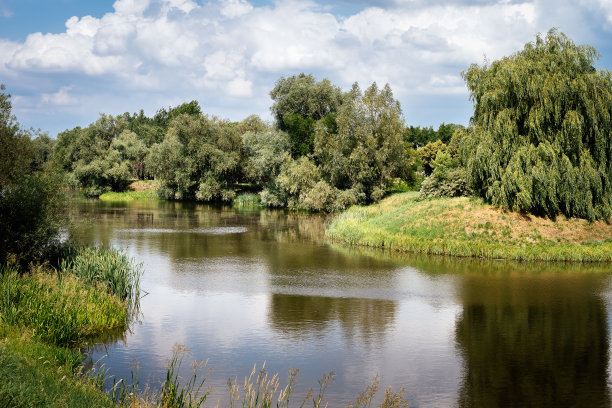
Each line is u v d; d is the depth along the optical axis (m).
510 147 35.56
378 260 31.72
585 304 21.41
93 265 20.69
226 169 76.81
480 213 37.03
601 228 34.81
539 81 34.28
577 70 35.09
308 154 66.94
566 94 34.06
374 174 60.31
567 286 24.81
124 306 19.00
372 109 61.09
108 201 79.06
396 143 60.19
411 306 21.00
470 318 19.30
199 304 20.78
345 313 19.80
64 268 20.67
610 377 13.76
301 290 23.52
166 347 15.65
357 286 24.53
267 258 32.00
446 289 24.08
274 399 12.12
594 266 30.09
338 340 16.59
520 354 15.45
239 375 13.59
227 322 18.38
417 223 38.53
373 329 17.83
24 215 22.31
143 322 18.23
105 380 12.82
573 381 13.45
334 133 69.00
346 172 59.75
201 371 13.81
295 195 66.69
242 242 38.75
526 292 23.55
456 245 33.72
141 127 117.56
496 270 28.80
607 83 34.81
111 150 89.88
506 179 35.50
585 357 15.19
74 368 12.55
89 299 17.75
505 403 12.19
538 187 34.50
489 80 37.12
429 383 13.27
